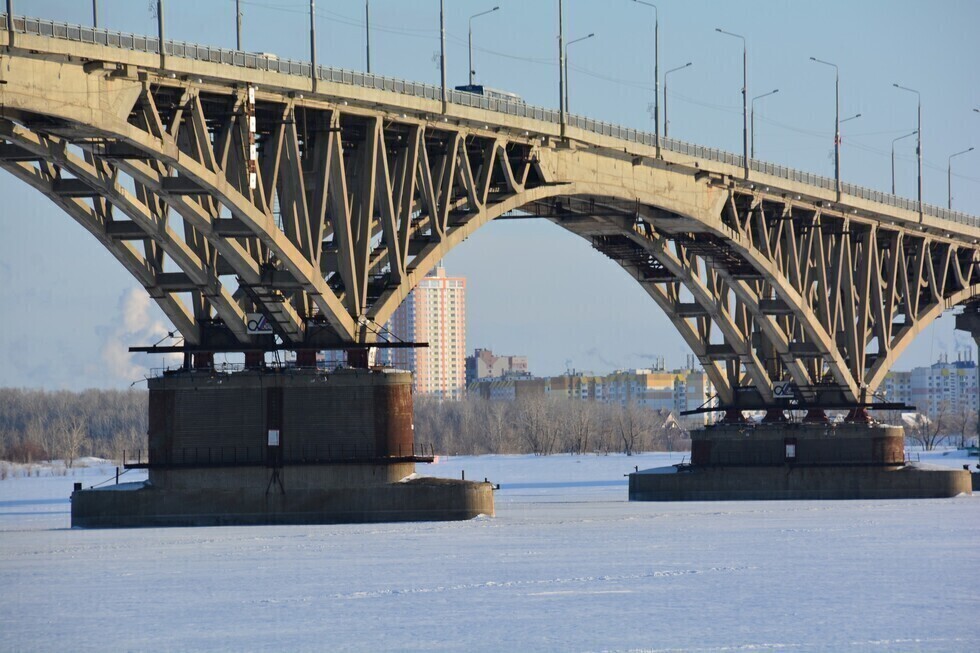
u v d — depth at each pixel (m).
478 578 91.69
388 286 114.19
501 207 122.94
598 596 85.19
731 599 84.00
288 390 115.25
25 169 104.62
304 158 116.69
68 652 70.19
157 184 100.31
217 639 72.69
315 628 75.31
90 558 100.56
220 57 100.81
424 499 119.44
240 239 109.44
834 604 82.44
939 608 81.00
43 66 90.88
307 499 116.25
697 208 145.00
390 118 112.62
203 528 115.94
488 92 127.62
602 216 144.12
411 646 70.50
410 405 118.12
